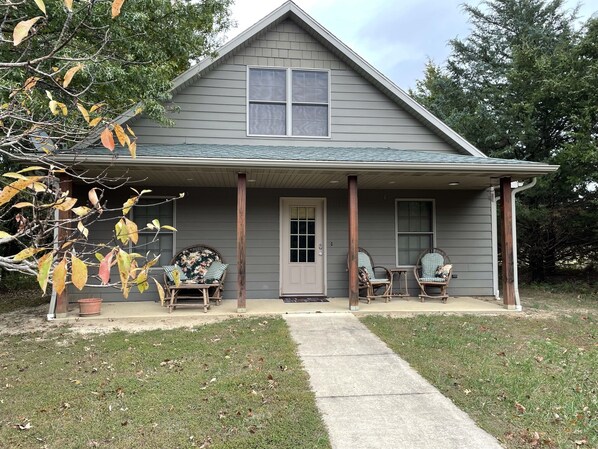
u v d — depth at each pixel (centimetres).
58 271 126
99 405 335
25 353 479
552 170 686
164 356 459
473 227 902
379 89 868
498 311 719
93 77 352
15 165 723
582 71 1146
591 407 343
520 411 333
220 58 814
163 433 290
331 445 276
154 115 687
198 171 662
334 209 865
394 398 354
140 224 809
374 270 870
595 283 1125
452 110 1570
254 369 416
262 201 847
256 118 838
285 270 852
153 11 627
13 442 280
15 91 199
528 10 1529
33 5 415
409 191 891
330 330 577
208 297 730
